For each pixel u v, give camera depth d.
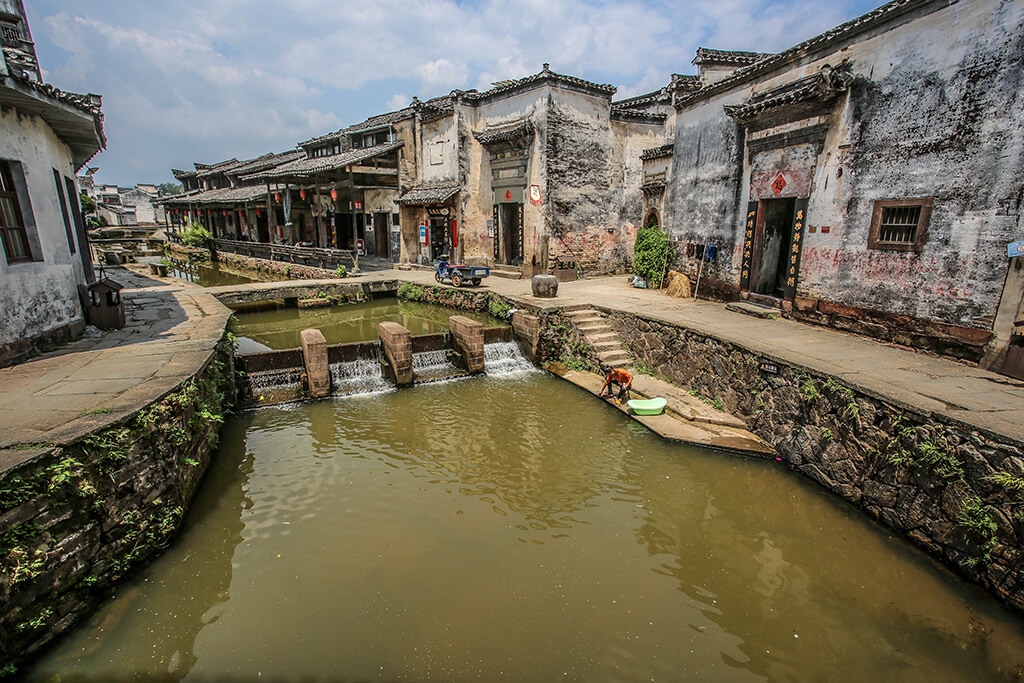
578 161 18.48
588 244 19.47
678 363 10.34
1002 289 7.05
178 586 5.39
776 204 11.64
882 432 6.22
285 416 9.77
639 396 10.18
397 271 21.70
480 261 19.31
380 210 25.38
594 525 6.60
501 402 10.51
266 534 6.31
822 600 5.33
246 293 16.36
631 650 4.73
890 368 7.32
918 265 8.21
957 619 4.95
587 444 8.67
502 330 13.71
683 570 5.81
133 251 31.75
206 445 7.45
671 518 6.74
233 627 4.94
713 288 13.45
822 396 7.12
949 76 7.60
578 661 4.62
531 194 16.95
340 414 9.89
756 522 6.60
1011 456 4.84
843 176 9.41
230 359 9.78
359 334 14.67
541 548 6.15
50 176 8.27
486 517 6.73
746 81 11.81
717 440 8.27
